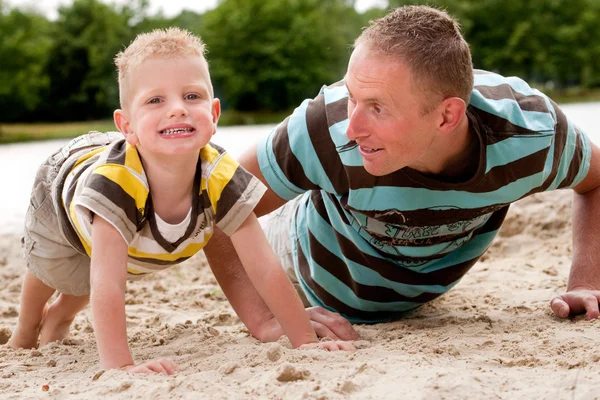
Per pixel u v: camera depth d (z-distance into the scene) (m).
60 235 3.45
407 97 2.87
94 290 2.89
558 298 3.54
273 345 2.90
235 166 3.17
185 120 2.93
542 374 2.59
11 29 35.25
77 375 2.93
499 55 42.75
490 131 3.07
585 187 3.70
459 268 3.69
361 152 3.04
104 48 41.81
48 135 29.31
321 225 3.71
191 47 3.04
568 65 42.97
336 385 2.43
